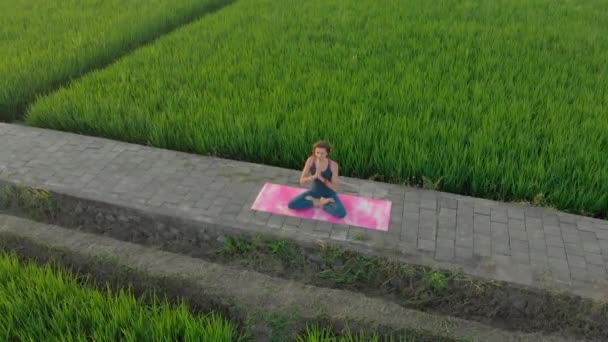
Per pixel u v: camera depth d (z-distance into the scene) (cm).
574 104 834
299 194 645
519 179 663
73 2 1479
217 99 872
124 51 1167
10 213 688
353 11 1341
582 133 750
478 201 664
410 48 1073
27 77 970
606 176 656
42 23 1284
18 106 939
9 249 622
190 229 627
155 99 857
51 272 541
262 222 617
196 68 997
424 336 504
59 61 1036
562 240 596
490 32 1176
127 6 1439
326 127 770
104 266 586
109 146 785
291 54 1041
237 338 522
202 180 700
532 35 1154
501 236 601
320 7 1385
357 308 525
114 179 701
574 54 1058
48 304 503
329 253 579
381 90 889
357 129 752
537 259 566
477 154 699
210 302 548
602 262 564
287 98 848
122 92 892
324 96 870
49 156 756
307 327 490
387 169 709
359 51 1052
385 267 565
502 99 848
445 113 815
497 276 542
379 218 625
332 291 546
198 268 575
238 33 1194
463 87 892
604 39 1137
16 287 520
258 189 680
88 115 832
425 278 554
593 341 514
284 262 597
